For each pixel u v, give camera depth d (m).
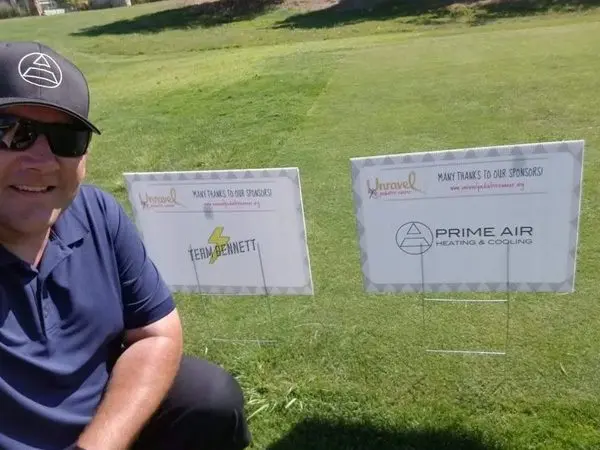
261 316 3.20
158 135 6.84
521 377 2.57
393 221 2.57
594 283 3.16
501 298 3.13
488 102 6.52
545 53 9.00
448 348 2.79
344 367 2.74
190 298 3.46
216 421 2.01
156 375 1.88
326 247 3.81
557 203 2.38
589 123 5.55
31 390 1.67
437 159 2.43
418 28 18.61
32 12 37.66
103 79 13.23
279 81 8.65
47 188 1.66
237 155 5.71
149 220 2.85
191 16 26.70
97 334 1.81
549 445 2.23
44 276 1.69
